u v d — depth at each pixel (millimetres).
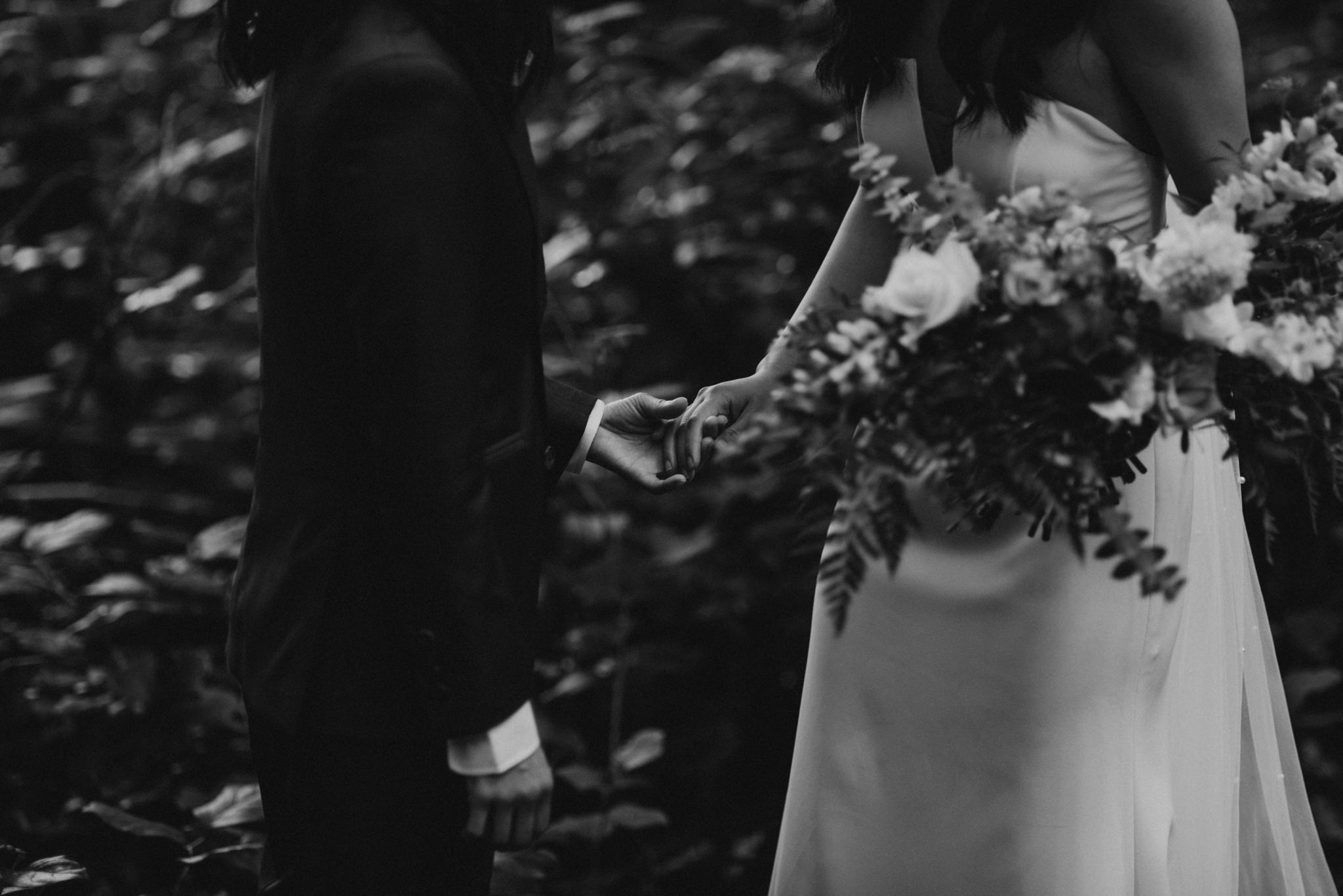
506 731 1757
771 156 4301
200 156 4250
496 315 1822
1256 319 1856
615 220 4297
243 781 2910
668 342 4223
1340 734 3383
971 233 1718
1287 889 2355
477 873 2012
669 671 3367
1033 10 1926
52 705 3076
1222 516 2287
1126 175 2023
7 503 4129
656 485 2367
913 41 2113
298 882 1921
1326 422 1804
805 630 3467
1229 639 2297
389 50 1712
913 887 2277
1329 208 1829
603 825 2834
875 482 1647
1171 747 2268
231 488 4461
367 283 1672
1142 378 1648
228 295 3947
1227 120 1917
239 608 1937
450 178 1682
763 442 1696
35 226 5160
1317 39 4441
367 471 1845
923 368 1679
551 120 4422
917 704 2244
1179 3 1863
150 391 5066
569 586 3572
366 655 1851
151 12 5516
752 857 3084
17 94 5316
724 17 5184
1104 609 2133
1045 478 1703
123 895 2736
